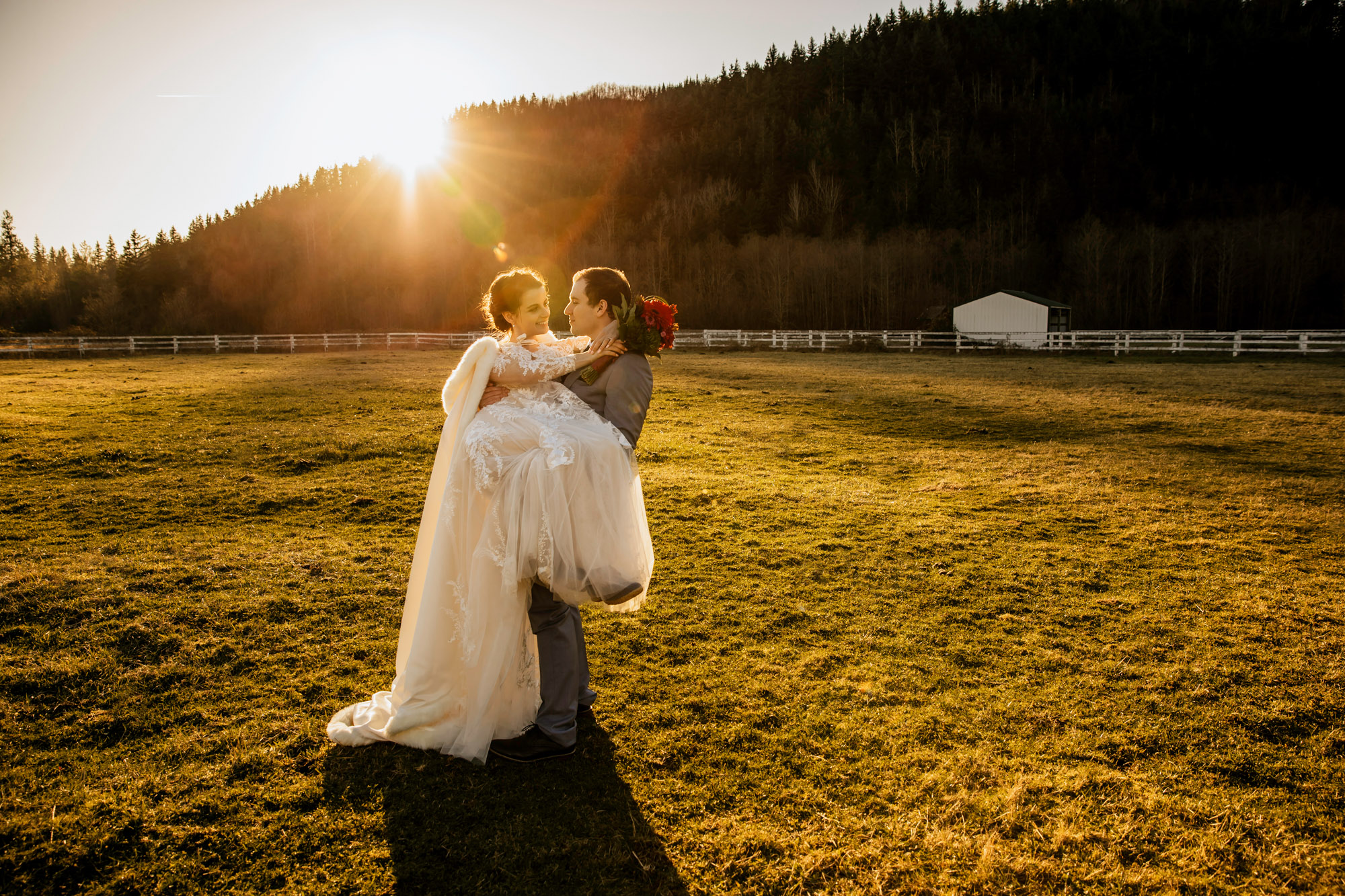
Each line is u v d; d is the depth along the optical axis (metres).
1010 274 71.06
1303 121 95.19
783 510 8.59
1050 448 12.62
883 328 65.19
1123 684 4.31
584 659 3.85
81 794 3.11
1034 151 95.94
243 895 2.58
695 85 165.62
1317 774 3.41
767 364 31.06
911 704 4.05
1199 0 127.88
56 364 31.25
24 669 4.29
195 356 38.59
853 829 2.98
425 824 2.96
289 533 7.64
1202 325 64.19
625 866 2.75
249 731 3.64
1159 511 8.55
